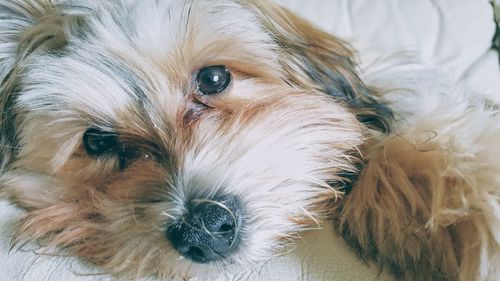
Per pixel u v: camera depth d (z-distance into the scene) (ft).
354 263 0.69
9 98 0.83
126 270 0.72
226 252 0.69
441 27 1.26
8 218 0.79
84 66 0.77
